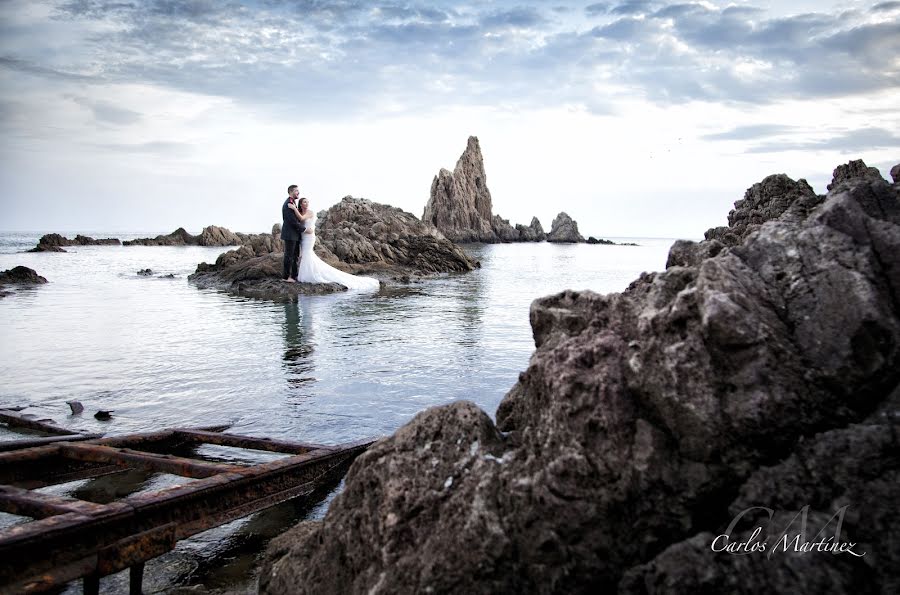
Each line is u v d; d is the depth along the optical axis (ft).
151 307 57.72
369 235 130.93
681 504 9.27
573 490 9.50
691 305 10.09
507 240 365.61
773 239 11.36
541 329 13.03
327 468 18.65
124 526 12.33
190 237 258.57
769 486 8.72
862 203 12.05
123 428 22.82
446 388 28.27
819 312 9.90
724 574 8.11
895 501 7.90
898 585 7.39
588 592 9.27
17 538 10.52
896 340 9.20
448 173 343.46
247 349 37.27
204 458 20.65
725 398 9.39
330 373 31.14
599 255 194.49
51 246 169.99
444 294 71.92
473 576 9.23
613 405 9.90
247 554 14.40
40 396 27.30
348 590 10.24
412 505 10.10
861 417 9.27
